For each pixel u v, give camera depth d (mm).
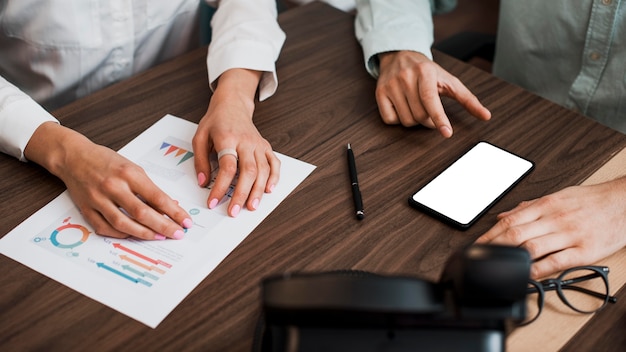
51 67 1154
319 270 713
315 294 461
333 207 799
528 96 1013
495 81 1051
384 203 806
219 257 726
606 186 800
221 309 667
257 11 1104
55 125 856
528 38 1292
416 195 812
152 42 1253
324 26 1197
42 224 767
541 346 641
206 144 880
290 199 810
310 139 918
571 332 656
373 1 1159
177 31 1291
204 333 642
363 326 521
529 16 1269
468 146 907
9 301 668
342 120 959
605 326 663
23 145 844
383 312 465
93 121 935
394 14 1128
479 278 477
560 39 1245
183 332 642
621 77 1184
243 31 1056
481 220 782
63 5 1072
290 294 464
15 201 798
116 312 660
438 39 2400
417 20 1135
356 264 723
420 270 717
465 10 2588
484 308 489
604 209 767
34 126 849
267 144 884
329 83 1043
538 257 720
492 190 822
